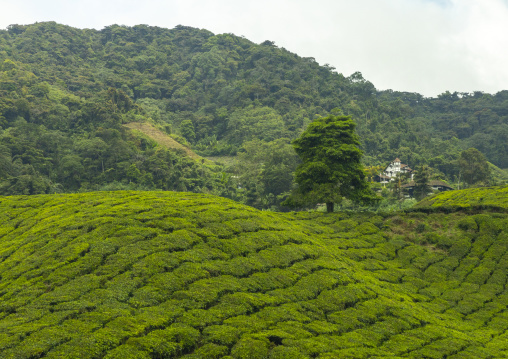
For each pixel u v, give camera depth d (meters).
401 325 29.41
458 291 38.56
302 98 195.50
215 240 34.78
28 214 42.16
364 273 38.22
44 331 22.52
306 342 24.38
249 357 22.56
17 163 104.38
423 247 46.50
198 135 184.75
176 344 22.89
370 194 57.47
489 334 31.19
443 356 25.98
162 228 35.22
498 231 46.59
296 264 34.44
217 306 27.02
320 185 56.09
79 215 38.38
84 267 29.58
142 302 26.30
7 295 27.34
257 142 155.62
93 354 21.12
